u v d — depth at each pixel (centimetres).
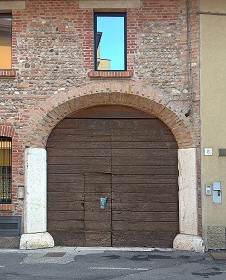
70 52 1195
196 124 1161
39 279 859
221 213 1141
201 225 1141
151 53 1189
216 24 1177
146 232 1195
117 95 1185
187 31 1186
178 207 1195
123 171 1210
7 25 1225
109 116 1220
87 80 1186
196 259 1040
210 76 1166
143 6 1199
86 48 1195
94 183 1210
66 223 1200
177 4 1195
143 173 1209
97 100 1196
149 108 1196
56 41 1198
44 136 1193
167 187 1203
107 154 1215
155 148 1213
